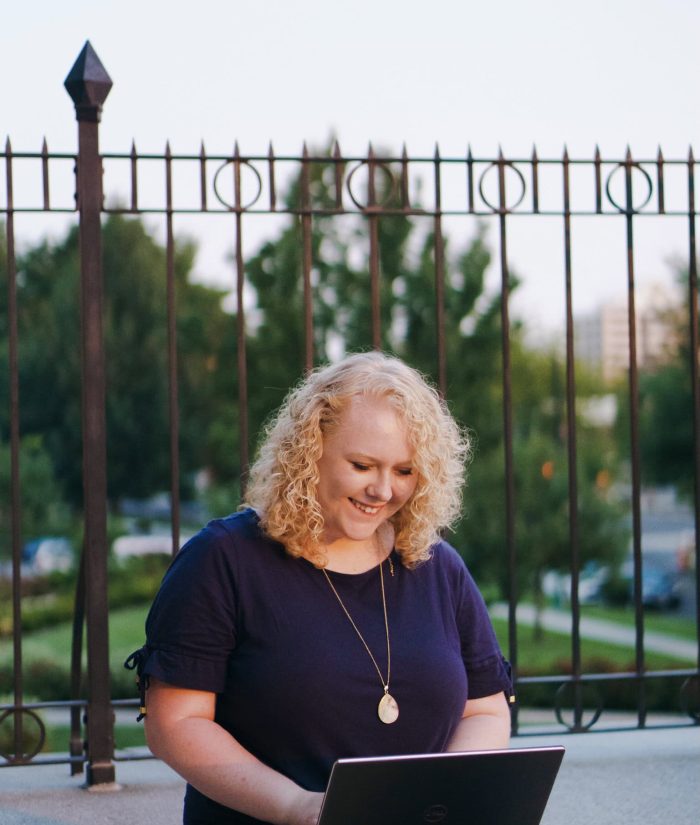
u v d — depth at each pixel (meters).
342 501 1.91
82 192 3.44
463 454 2.12
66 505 21.36
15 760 3.46
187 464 22.59
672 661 15.51
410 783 1.67
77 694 3.66
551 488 14.20
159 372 22.81
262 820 1.83
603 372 26.36
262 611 1.88
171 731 1.85
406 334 13.91
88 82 3.43
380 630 1.92
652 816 3.15
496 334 14.16
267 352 13.75
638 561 3.90
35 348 22.31
